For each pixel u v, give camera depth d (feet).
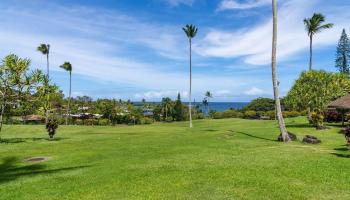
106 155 65.41
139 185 40.65
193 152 66.23
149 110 344.90
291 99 145.28
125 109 294.66
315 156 59.06
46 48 264.72
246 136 100.89
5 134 131.34
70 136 113.80
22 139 103.55
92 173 48.29
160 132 127.65
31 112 105.70
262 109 292.61
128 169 49.93
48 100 104.94
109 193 37.86
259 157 58.13
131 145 81.30
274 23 90.99
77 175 47.37
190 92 187.93
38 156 66.33
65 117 267.80
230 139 92.68
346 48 301.22
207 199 34.78
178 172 46.83
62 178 45.88
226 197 35.32
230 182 40.98
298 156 59.11
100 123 243.81
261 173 45.42
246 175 44.32
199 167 49.90
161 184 40.75
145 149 73.00
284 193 36.45
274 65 89.92
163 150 70.64
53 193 38.75
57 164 57.11
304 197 35.12
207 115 310.04
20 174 49.57
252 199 34.63
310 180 41.73
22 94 100.89
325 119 151.94
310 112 143.13
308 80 141.28
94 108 299.58
